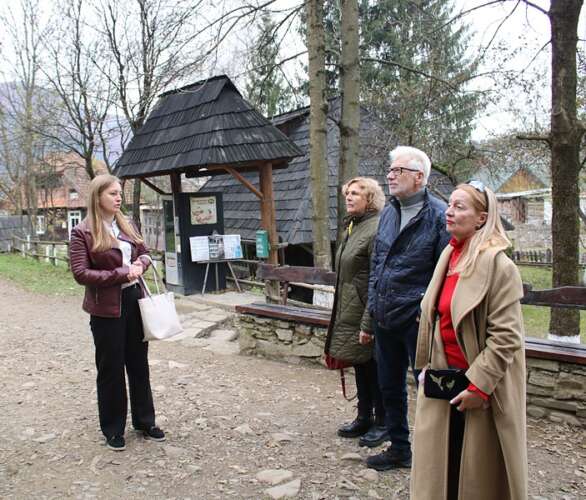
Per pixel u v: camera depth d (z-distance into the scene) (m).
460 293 2.18
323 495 2.93
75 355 6.09
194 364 5.71
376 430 3.58
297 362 5.68
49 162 20.28
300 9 7.48
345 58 7.73
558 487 3.02
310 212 10.92
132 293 3.45
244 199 13.26
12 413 4.15
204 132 8.78
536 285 16.67
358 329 3.38
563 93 5.97
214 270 10.02
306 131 12.91
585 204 17.95
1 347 6.39
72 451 3.45
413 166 2.84
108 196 3.26
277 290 6.71
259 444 3.60
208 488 3.02
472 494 2.13
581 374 3.85
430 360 2.36
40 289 11.35
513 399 2.13
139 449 3.48
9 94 17.77
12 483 3.05
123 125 13.17
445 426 2.22
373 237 3.26
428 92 9.27
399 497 2.89
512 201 28.22
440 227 2.80
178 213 9.65
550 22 6.05
